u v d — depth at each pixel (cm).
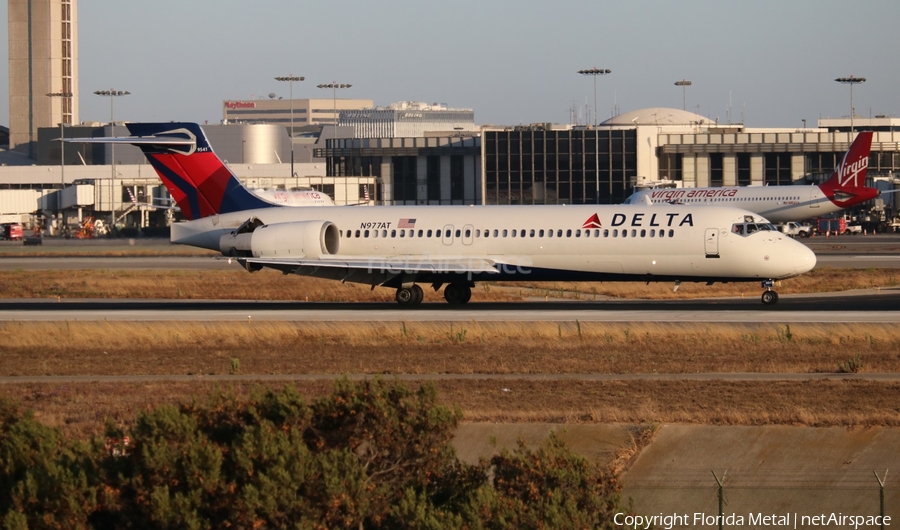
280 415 7594
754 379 12019
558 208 19825
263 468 6988
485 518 6906
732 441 9738
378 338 15238
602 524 7231
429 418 7625
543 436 9919
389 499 7244
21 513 6712
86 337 15550
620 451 9700
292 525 6844
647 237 18812
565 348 14375
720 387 11569
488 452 9881
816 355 13562
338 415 7744
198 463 6944
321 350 14462
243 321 17200
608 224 19112
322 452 7375
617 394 11288
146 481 6962
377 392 7806
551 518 6831
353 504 6906
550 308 19100
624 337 14962
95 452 7406
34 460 7438
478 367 12988
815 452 9562
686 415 10150
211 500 6912
